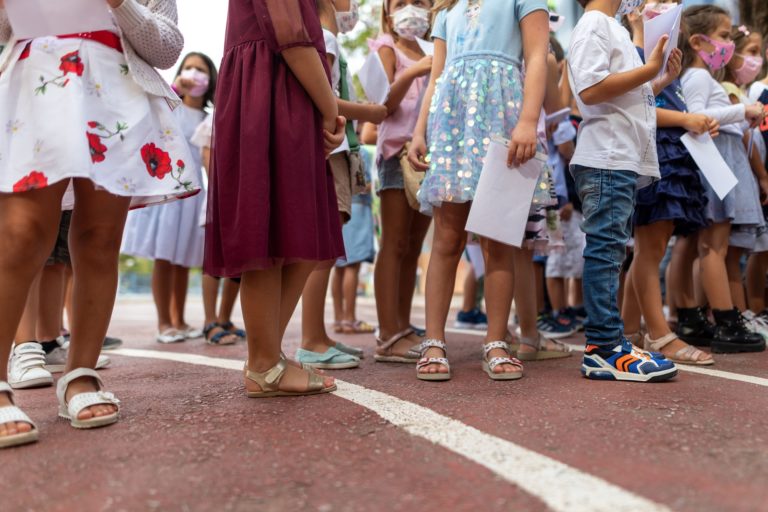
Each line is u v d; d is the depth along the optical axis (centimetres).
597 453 125
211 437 143
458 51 223
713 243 276
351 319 420
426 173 221
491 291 221
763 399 171
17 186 140
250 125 167
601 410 160
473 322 431
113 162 147
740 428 142
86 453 133
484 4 222
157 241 369
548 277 381
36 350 228
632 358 201
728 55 279
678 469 115
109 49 154
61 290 275
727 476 112
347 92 243
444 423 150
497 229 200
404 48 283
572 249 370
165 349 335
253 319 183
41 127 142
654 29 210
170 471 120
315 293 255
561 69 353
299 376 189
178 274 406
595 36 209
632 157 205
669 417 152
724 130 288
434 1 268
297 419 157
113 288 166
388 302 267
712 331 292
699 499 101
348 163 250
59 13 147
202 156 385
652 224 242
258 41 175
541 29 213
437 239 226
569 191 367
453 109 218
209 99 406
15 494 111
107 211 159
